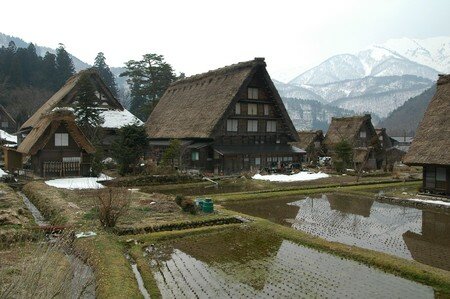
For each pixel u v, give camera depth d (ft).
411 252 43.96
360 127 192.34
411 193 88.22
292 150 146.41
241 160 132.77
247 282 34.45
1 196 67.00
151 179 98.58
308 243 46.03
